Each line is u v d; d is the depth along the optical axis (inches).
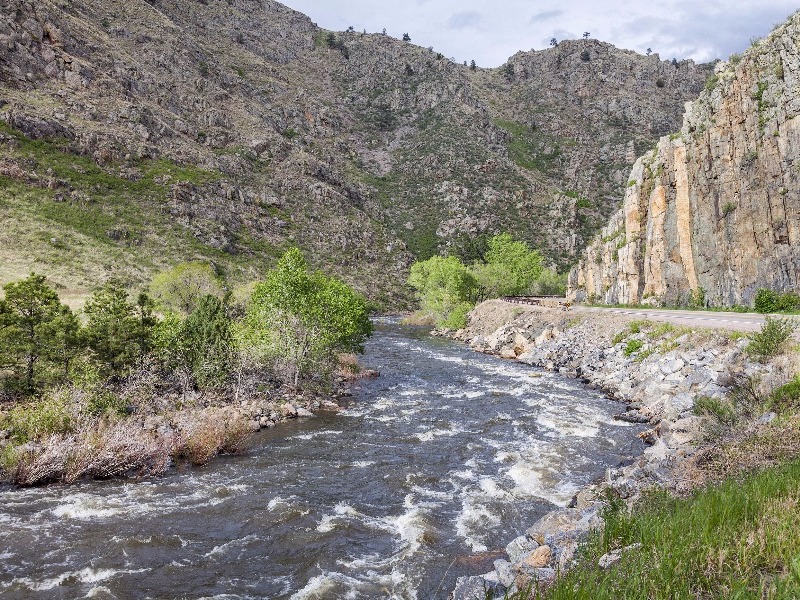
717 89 2144.4
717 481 398.0
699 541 229.5
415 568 424.5
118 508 544.7
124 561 434.3
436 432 880.3
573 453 758.5
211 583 402.9
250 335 1146.0
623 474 605.9
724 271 1990.7
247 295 1927.9
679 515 281.6
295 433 872.9
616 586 197.5
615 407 1063.6
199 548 462.6
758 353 926.4
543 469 688.4
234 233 3956.7
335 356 1382.9
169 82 5625.0
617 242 2706.7
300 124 7411.4
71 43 4694.9
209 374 1040.2
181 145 4638.3
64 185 3235.7
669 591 190.2
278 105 7539.4
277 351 1142.3
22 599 371.2
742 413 671.1
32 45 4247.0
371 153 7790.4
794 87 1811.0
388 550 462.3
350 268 4537.4
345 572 421.1
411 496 596.7
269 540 481.1
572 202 6284.5
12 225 2586.1
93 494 581.3
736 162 1978.3
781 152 1801.2
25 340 846.5
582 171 7613.2
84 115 4057.6
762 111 1914.4
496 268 3481.8
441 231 5900.6
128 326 953.5
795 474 312.0
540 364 1657.2
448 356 1889.8
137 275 2583.7
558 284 4055.1
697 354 1128.2
